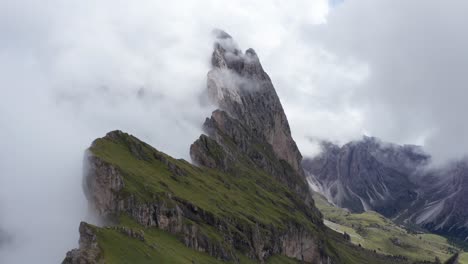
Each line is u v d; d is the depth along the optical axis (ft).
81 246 639.76
